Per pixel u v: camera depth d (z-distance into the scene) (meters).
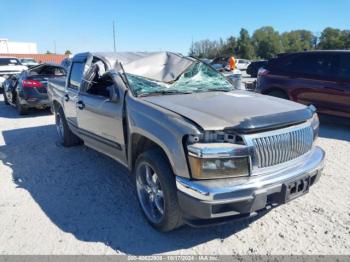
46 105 9.68
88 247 3.09
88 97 4.59
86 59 5.12
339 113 7.26
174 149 2.82
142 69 4.23
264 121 2.87
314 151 3.41
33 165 5.34
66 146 6.28
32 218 3.62
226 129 2.76
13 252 3.03
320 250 2.96
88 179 4.68
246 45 78.75
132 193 4.20
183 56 4.72
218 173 2.71
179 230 3.35
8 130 8.01
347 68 7.12
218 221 2.78
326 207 3.71
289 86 7.99
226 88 4.41
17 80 10.13
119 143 3.92
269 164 2.90
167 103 3.38
